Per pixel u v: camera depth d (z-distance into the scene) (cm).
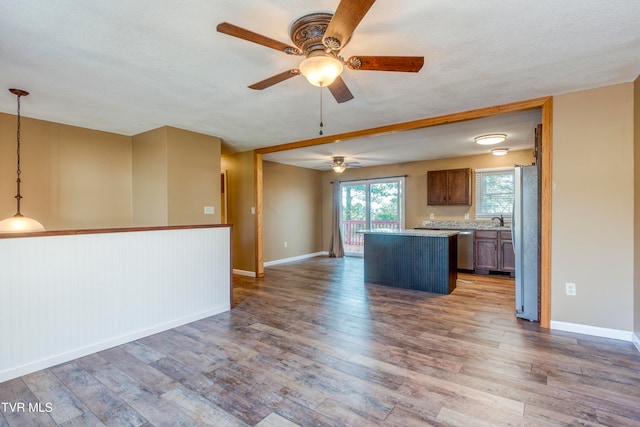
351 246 837
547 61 238
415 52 223
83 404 193
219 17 182
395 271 481
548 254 310
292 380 218
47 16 179
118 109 343
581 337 288
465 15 181
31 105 327
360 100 318
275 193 713
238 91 293
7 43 208
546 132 311
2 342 221
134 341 287
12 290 226
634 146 274
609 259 286
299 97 310
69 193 399
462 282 512
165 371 232
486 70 253
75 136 406
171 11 176
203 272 349
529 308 333
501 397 197
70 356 251
